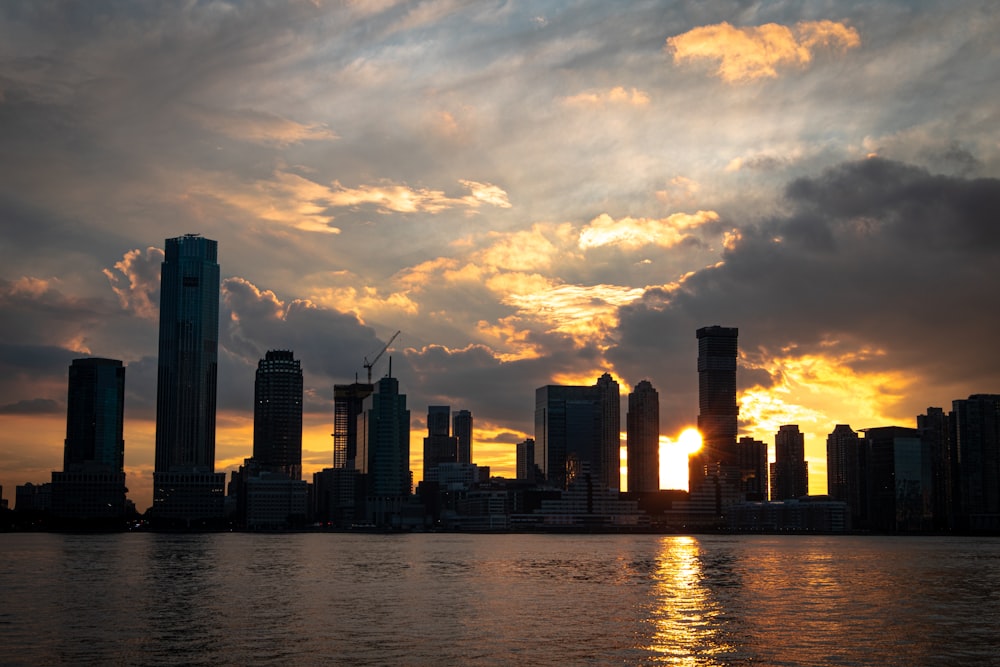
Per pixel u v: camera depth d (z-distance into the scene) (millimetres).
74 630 191000
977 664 157500
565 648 169625
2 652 165500
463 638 180875
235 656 161250
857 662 158625
